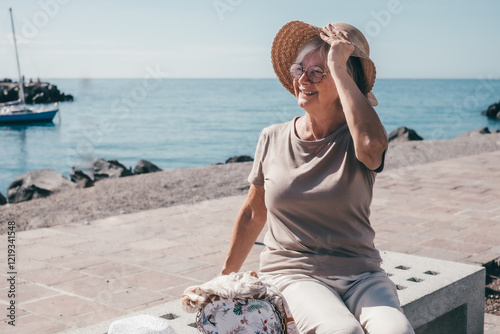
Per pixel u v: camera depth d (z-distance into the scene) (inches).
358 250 95.7
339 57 91.4
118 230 267.0
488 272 204.7
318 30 97.3
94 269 205.5
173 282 191.2
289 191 95.5
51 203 339.6
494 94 3410.4
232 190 372.5
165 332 81.2
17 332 148.9
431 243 237.6
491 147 593.0
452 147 594.6
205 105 2439.7
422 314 120.0
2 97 2390.5
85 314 162.2
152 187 389.4
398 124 1734.7
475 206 309.6
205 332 81.6
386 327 81.9
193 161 1033.5
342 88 90.0
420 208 305.3
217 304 82.0
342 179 92.7
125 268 206.8
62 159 1039.0
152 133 1459.2
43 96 2437.3
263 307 81.7
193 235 255.9
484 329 152.9
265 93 3516.2
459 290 131.1
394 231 257.6
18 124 1673.2
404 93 3609.7
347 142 94.1
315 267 95.1
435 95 3368.6
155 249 233.0
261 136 105.7
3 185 787.4
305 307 87.0
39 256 222.7
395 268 140.9
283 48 104.3
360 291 91.3
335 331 80.6
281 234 99.3
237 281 83.8
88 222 285.1
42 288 184.4
